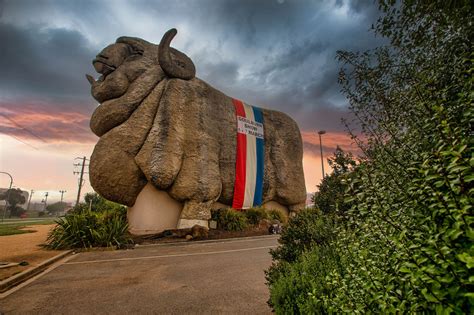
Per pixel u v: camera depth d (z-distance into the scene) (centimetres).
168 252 997
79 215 1235
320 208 521
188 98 1572
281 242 520
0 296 523
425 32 279
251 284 573
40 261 803
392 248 194
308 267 336
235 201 1755
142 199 1434
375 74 309
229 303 465
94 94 1474
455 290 138
